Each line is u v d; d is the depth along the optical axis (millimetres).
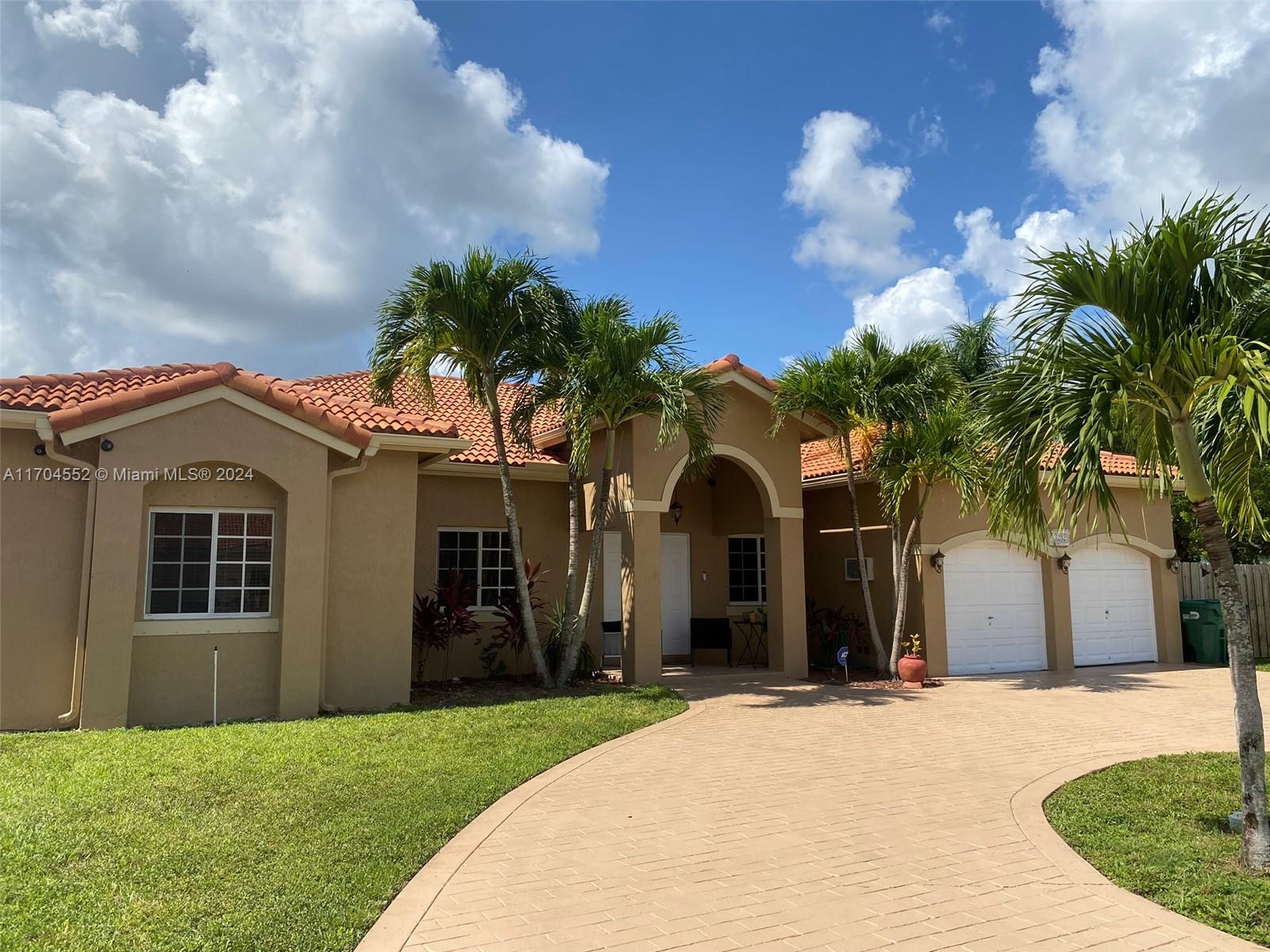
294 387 13727
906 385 15406
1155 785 8391
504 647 16625
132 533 11047
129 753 8875
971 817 7332
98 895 5273
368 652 12781
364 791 7691
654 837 6754
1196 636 19453
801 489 17219
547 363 13938
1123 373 6395
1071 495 6438
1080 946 4828
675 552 19609
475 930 5004
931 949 4781
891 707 13141
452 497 16594
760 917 5211
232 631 11711
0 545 10859
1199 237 6281
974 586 17797
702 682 15602
